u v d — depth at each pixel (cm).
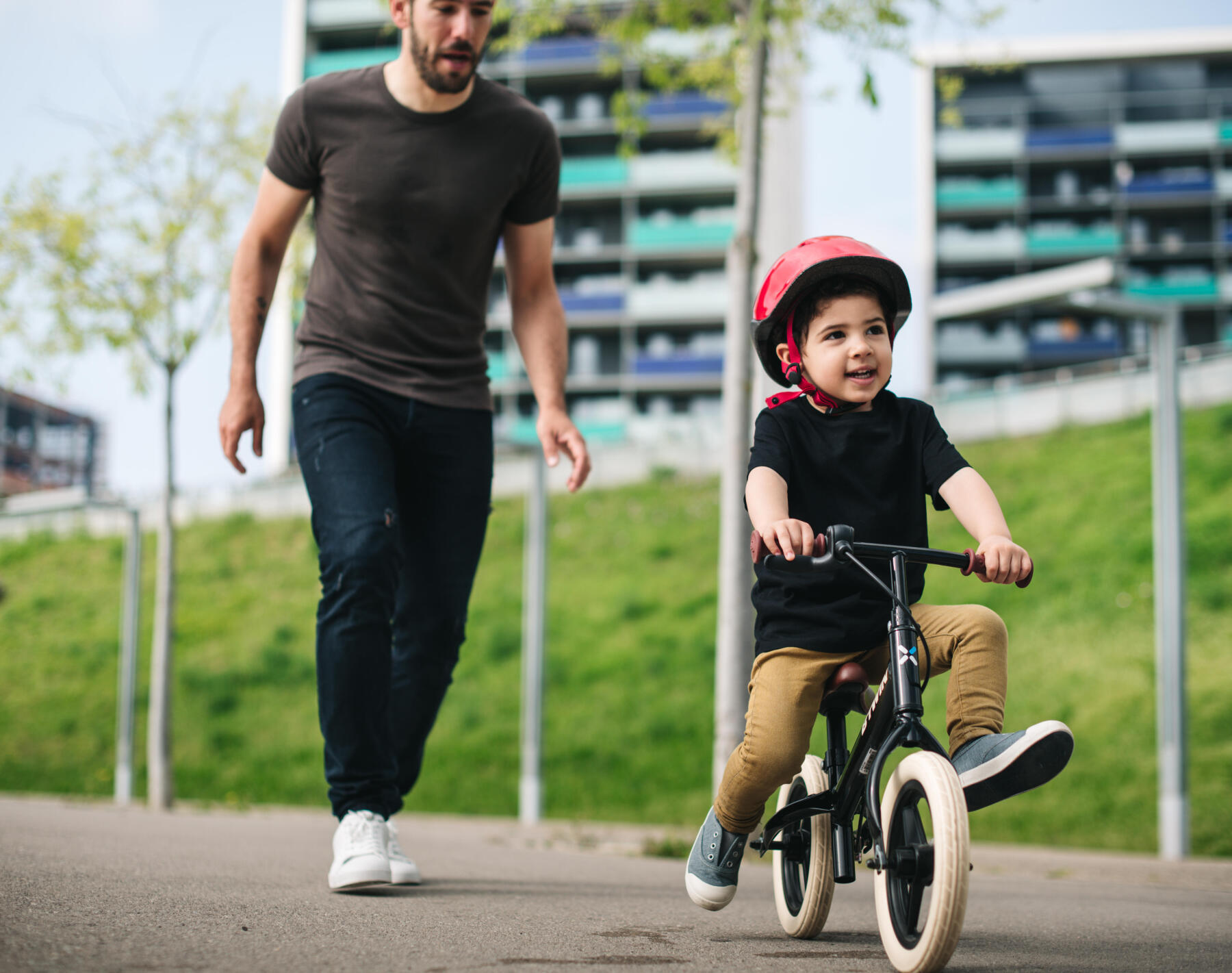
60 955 180
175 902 251
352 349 330
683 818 1545
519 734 1806
